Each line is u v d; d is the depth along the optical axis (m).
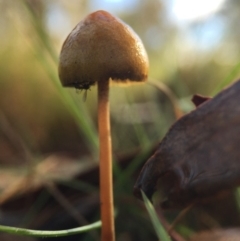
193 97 0.07
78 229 0.07
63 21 0.29
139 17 0.26
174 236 0.08
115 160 0.11
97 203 0.11
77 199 0.11
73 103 0.12
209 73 0.23
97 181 0.11
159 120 0.15
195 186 0.05
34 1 0.16
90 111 0.24
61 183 0.11
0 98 0.26
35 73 0.27
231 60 0.23
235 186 0.05
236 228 0.09
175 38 0.22
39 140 0.25
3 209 0.11
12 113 0.26
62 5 0.29
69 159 0.20
